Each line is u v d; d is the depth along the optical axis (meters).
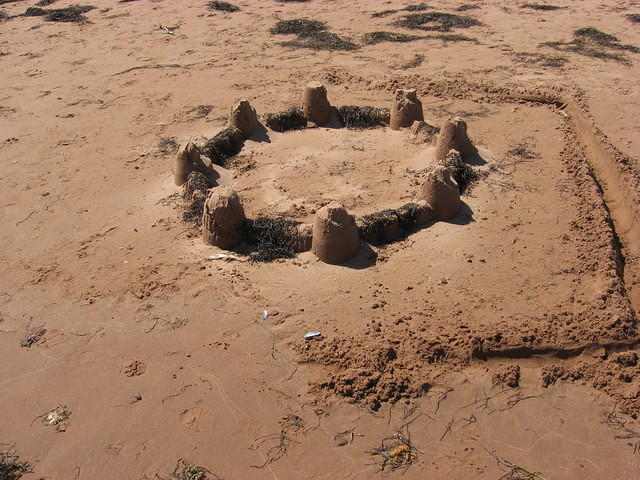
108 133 2.84
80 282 1.85
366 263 1.85
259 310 1.69
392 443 1.35
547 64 3.46
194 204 2.12
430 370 1.51
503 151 2.49
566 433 1.37
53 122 2.99
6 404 1.47
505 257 1.85
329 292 1.74
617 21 4.28
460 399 1.45
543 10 4.66
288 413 1.42
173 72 3.61
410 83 3.24
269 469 1.30
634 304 1.72
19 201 2.29
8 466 1.32
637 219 2.04
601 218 1.99
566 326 1.60
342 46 3.91
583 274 1.77
